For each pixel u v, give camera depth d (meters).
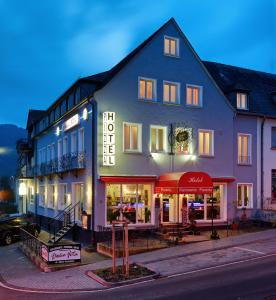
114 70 25.12
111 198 22.73
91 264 17.95
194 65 25.55
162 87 24.38
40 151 37.06
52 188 32.06
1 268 18.80
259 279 13.42
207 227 25.05
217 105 26.23
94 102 22.81
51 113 33.22
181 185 21.41
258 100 29.42
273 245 19.20
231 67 33.22
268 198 27.88
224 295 11.86
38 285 14.88
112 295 12.75
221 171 26.05
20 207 47.41
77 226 24.88
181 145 24.66
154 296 12.27
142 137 23.56
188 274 14.87
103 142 22.25
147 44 24.08
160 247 19.81
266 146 28.25
